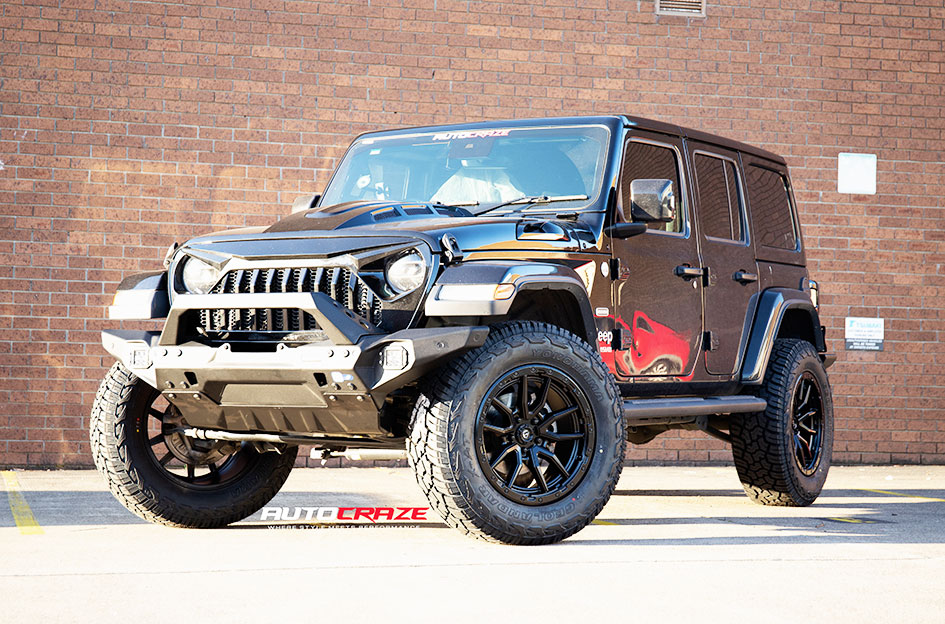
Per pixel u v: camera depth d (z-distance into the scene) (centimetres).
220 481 548
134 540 481
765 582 375
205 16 977
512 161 566
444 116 1008
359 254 454
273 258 462
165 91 970
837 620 317
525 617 315
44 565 405
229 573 385
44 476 879
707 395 616
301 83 990
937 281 1077
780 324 681
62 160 955
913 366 1073
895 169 1076
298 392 451
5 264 943
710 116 1048
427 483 448
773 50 1061
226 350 456
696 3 1048
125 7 967
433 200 568
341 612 320
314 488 777
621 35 1036
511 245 486
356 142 620
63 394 946
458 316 462
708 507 673
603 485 477
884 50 1078
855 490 831
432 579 374
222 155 977
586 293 494
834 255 1066
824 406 703
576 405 479
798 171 1062
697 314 593
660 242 571
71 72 959
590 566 403
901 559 430
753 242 657
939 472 1008
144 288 494
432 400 448
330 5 995
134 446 520
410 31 1005
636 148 573
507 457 480
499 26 1017
